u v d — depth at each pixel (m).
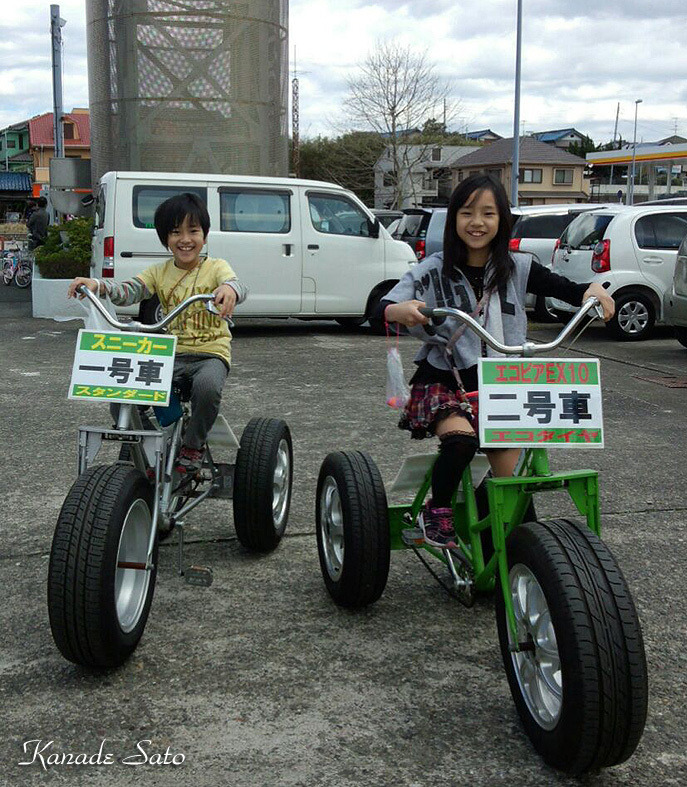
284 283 11.93
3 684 3.31
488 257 3.41
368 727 3.04
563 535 2.80
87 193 17.17
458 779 2.76
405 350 11.09
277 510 4.69
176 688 3.28
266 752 2.90
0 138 93.44
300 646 3.62
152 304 11.49
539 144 69.75
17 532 4.83
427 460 3.70
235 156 14.51
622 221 11.95
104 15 14.25
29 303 16.55
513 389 3.07
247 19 14.20
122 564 3.38
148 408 4.09
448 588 3.83
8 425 7.14
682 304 10.55
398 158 55.88
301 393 8.38
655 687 3.32
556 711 2.79
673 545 4.73
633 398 8.33
